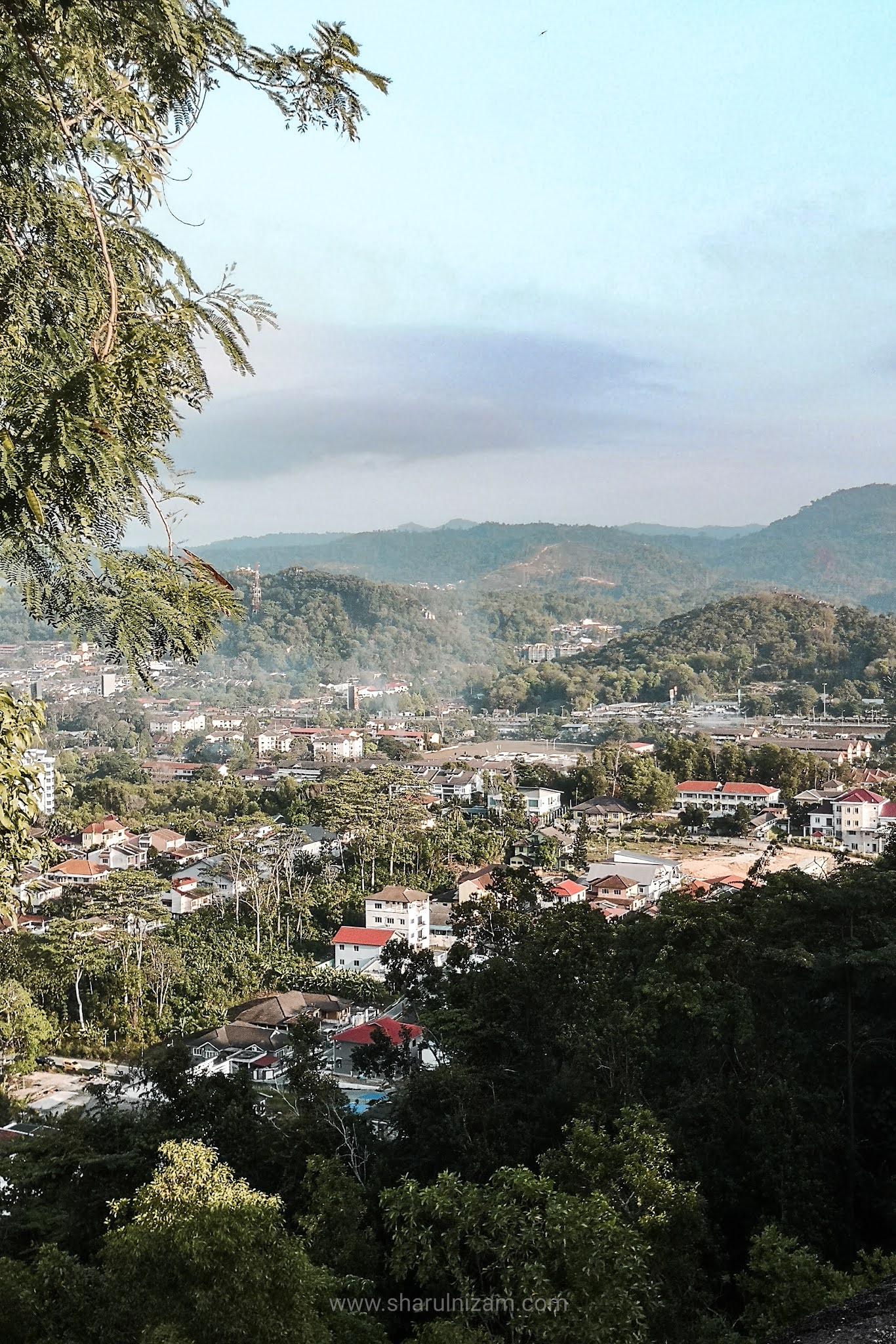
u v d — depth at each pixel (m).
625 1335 10.05
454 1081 18.31
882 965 18.00
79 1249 17.30
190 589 6.19
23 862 6.87
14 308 5.43
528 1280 10.46
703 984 19.92
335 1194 15.38
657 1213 12.77
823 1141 16.62
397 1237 11.92
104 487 5.44
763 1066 19.09
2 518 5.25
